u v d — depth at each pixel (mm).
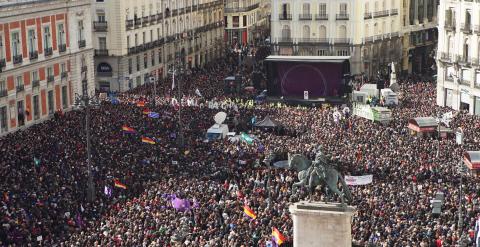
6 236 51938
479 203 57281
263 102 117125
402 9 158875
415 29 163375
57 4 106000
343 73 121500
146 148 78312
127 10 134875
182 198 58625
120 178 66688
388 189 60781
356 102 109812
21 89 98688
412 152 75438
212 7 172500
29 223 54406
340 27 146750
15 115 97750
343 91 122062
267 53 170000
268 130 90875
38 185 62812
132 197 61906
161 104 109125
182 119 96188
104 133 84938
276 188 62219
